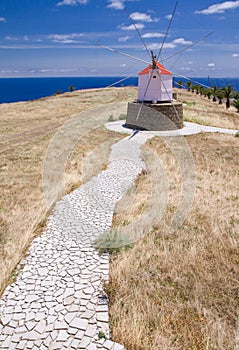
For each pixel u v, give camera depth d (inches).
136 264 242.5
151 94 773.9
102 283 225.9
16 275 237.9
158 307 198.7
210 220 305.6
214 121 970.7
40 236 295.0
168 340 174.4
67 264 249.6
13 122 1051.9
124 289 215.8
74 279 230.8
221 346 168.7
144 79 771.4
